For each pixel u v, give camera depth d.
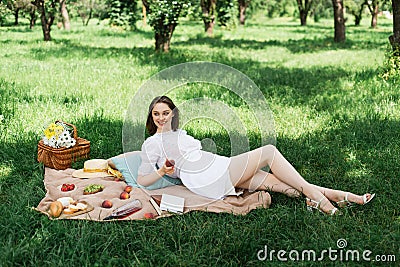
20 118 7.02
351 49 17.77
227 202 4.44
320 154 5.86
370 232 3.95
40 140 5.62
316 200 4.34
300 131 6.79
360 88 9.56
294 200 4.53
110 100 8.40
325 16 54.06
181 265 3.53
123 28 26.95
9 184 5.06
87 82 10.03
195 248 3.72
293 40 22.16
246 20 47.62
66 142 5.35
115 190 4.63
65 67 12.13
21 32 25.00
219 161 4.54
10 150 5.77
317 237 3.89
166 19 15.16
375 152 5.89
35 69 11.70
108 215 4.20
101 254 3.67
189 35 23.27
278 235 3.97
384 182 5.04
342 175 5.31
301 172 5.40
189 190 4.54
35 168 5.34
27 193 4.61
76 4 32.88
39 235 3.85
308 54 16.23
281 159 4.54
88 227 3.96
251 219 4.27
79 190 4.61
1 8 24.92
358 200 4.39
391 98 8.42
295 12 50.59
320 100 8.62
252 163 4.51
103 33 24.78
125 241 3.80
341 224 4.09
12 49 16.30
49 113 7.38
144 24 31.09
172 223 4.11
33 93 8.77
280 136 6.50
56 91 9.01
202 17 17.69
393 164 5.45
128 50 16.23
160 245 3.79
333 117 7.49
